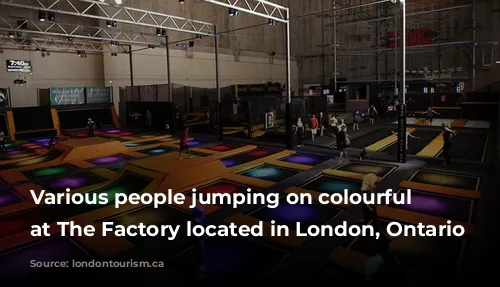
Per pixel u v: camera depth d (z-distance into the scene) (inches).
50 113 1121.4
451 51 1485.0
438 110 1305.4
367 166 591.2
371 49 1627.7
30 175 596.7
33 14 1070.4
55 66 1150.3
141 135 1047.0
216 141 897.5
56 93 1133.7
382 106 1434.5
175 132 1062.4
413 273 259.6
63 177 579.8
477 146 746.2
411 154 679.7
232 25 1590.8
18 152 829.8
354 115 1048.2
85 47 1211.9
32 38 1066.7
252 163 627.2
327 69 1819.6
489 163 590.2
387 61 1649.9
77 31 1152.2
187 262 289.4
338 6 1720.0
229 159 688.4
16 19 1040.2
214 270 275.4
